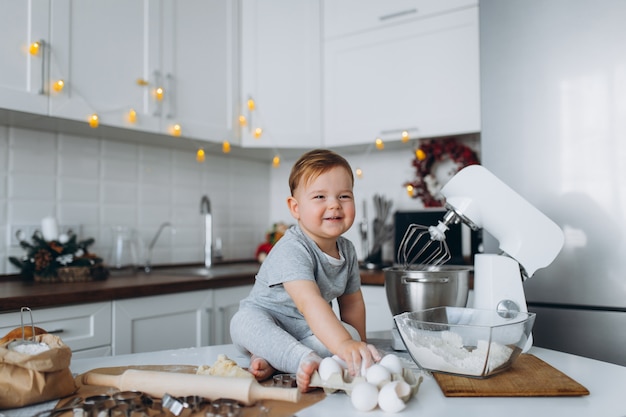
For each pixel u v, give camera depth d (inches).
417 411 28.0
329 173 42.9
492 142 72.9
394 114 95.7
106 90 79.7
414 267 50.0
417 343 35.2
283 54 103.0
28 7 70.3
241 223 121.3
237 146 102.9
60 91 73.5
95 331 66.9
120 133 88.3
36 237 77.9
